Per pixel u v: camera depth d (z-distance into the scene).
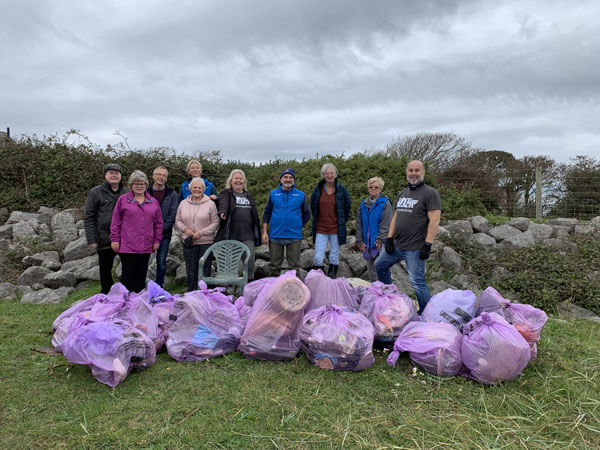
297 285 3.43
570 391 2.90
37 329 4.26
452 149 17.95
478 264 6.24
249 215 5.34
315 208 5.39
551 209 9.07
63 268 6.74
